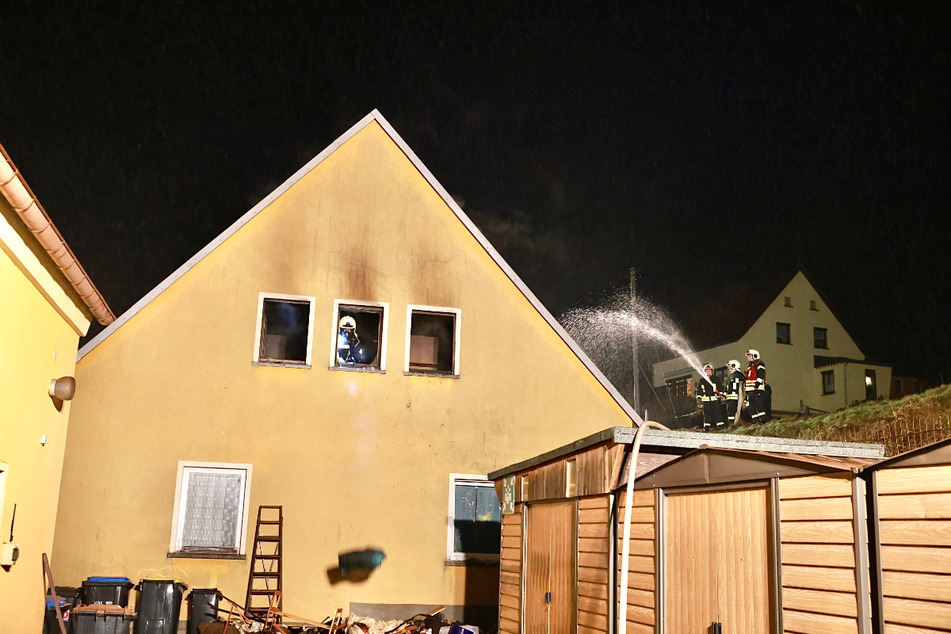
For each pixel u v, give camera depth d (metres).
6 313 8.69
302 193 15.48
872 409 24.80
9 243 8.44
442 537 14.50
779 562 6.38
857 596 5.68
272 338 15.70
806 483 6.23
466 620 14.23
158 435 14.00
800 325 44.84
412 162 16.05
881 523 5.60
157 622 12.74
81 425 13.82
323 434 14.52
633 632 8.25
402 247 15.59
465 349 15.37
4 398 8.88
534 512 11.14
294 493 14.20
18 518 9.74
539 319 15.77
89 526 13.50
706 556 7.28
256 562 13.82
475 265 15.78
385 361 15.02
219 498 14.06
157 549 13.60
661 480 8.02
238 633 12.69
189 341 14.44
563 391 15.50
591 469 9.30
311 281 15.09
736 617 6.80
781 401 43.19
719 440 8.70
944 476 5.21
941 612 5.10
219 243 14.91
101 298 11.92
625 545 7.98
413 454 14.73
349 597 13.95
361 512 14.33
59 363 11.21
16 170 7.66
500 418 15.18
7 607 9.52
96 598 12.69
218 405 14.27
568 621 9.66
